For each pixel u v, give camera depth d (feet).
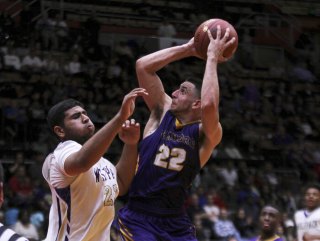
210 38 31.35
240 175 102.27
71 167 25.72
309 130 122.11
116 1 129.80
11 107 102.01
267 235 49.42
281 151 115.14
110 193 27.89
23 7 121.49
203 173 98.99
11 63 108.99
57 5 123.03
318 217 49.70
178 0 133.69
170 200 31.55
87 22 118.83
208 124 30.53
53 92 105.09
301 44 141.90
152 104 33.50
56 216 27.48
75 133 27.78
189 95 32.27
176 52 32.78
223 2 137.08
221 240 83.25
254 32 139.03
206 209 86.28
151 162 31.78
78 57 113.80
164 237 31.22
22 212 76.38
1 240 19.77
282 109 123.85
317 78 135.85
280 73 133.28
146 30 129.29
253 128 117.91
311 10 146.82
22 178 85.30
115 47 119.34
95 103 106.63
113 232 65.62
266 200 97.81
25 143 99.35
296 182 106.01
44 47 113.39
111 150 97.45
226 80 124.06
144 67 33.09
